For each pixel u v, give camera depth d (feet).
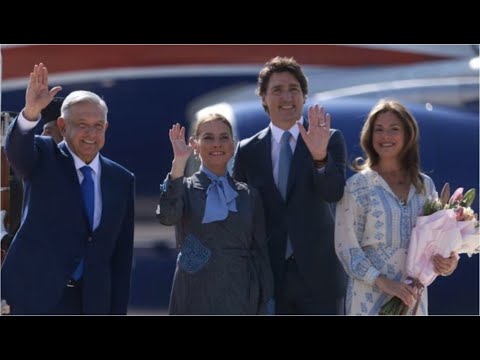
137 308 64.08
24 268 50.65
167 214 51.55
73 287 51.44
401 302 51.44
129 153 64.18
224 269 52.01
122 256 53.36
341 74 64.80
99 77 64.28
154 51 64.13
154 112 64.18
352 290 53.01
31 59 64.34
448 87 65.41
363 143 52.75
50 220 50.83
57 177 51.06
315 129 51.98
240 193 53.26
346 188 52.06
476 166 65.57
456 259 51.78
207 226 52.19
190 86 64.18
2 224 55.88
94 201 51.88
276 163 55.72
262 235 53.62
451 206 52.16
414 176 52.08
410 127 51.83
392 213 51.21
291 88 55.77
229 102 64.18
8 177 58.49
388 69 65.05
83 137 51.26
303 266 54.49
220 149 53.01
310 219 54.80
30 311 50.67
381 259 51.31
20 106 64.49
